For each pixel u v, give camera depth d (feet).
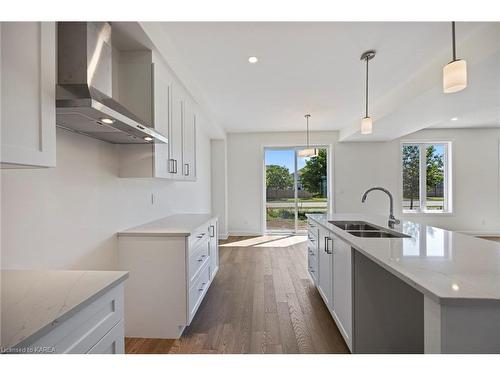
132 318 7.01
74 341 2.90
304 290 10.10
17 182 4.25
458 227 19.86
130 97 6.99
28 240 4.44
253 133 20.89
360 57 8.72
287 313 8.25
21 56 3.02
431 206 20.38
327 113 15.55
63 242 5.24
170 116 8.17
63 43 4.90
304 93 12.18
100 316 3.35
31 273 3.83
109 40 5.71
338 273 6.76
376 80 10.67
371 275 5.71
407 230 7.09
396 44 7.91
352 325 5.74
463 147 19.79
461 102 10.71
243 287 10.43
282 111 15.12
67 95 4.64
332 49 8.20
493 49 6.77
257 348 6.45
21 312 2.72
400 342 5.73
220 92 11.97
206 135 18.51
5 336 2.32
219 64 9.20
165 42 7.42
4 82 2.81
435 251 4.77
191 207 14.56
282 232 21.20
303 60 8.93
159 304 6.97
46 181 4.83
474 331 2.91
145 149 7.15
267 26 6.97
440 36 7.50
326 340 6.77
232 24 6.88
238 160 20.99
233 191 21.04
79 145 5.71
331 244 7.49
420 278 3.43
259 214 20.90
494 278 3.43
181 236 6.95
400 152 20.18
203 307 8.70
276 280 11.18
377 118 13.53
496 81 8.61
